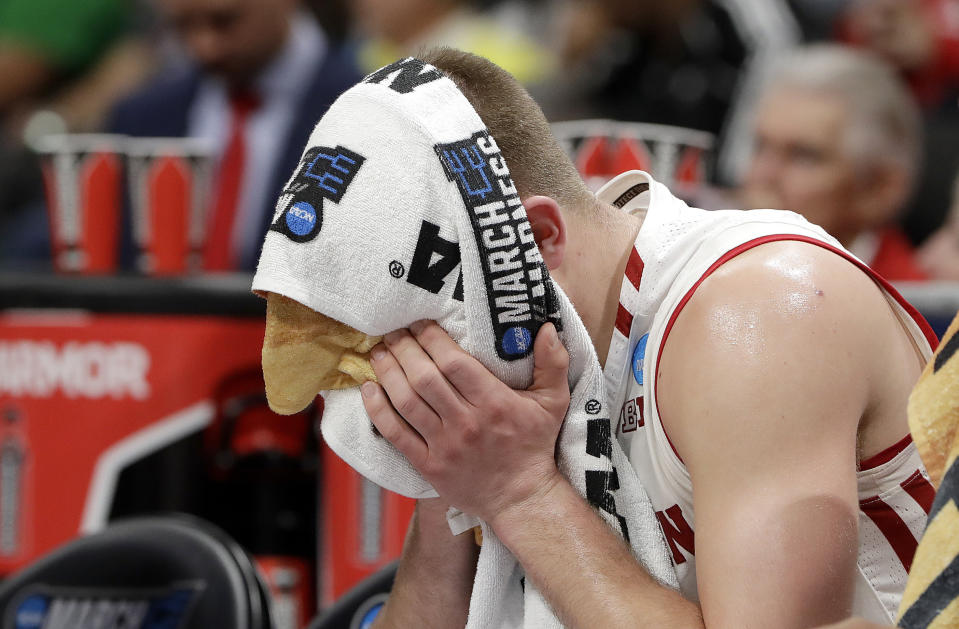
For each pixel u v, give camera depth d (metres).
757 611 3.82
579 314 4.72
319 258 4.30
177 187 9.00
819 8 13.56
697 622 4.11
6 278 8.74
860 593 4.59
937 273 10.95
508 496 4.48
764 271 4.20
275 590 8.66
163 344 8.68
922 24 13.51
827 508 3.88
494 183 4.30
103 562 6.34
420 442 4.50
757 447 3.96
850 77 9.90
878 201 10.05
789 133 9.93
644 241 4.59
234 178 10.93
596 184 8.09
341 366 4.56
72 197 9.05
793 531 3.86
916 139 10.11
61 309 8.71
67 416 8.76
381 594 6.30
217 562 6.05
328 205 4.30
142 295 8.66
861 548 4.56
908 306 4.40
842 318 4.11
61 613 6.31
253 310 8.65
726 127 12.04
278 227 4.37
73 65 14.97
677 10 11.99
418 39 14.61
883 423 4.32
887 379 4.25
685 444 4.20
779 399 3.96
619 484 4.58
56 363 8.75
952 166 12.38
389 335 4.47
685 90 12.05
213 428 8.70
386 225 4.27
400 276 4.28
